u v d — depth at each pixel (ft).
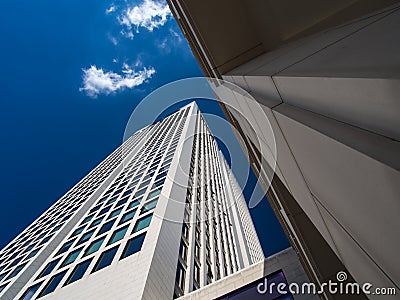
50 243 94.48
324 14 13.51
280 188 21.02
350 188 5.98
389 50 4.48
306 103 7.39
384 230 5.30
